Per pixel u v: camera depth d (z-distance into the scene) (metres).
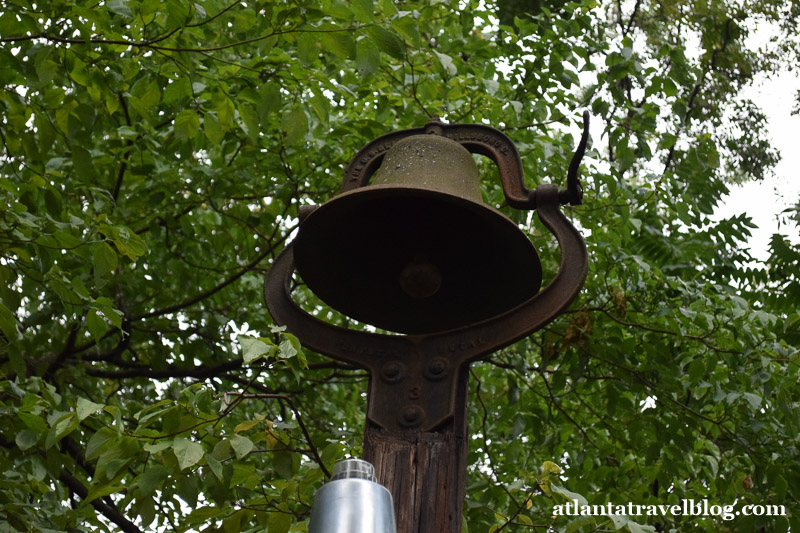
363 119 5.64
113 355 6.18
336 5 3.68
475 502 4.76
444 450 2.72
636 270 5.76
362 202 3.13
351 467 2.00
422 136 3.23
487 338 2.86
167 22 3.85
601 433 6.20
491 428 6.55
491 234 3.12
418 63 5.61
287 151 6.09
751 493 5.70
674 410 5.67
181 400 2.87
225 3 5.29
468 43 6.13
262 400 6.70
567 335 5.56
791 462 5.24
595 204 5.80
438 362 2.86
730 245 6.60
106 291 6.00
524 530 4.82
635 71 5.67
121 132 5.29
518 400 5.80
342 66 5.70
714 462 5.70
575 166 2.91
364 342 2.96
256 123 4.17
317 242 3.11
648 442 6.07
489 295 3.17
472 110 5.72
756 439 5.35
